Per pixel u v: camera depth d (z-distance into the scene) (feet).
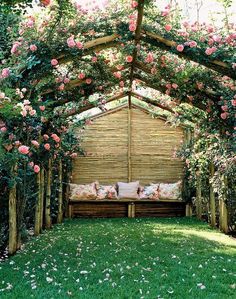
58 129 22.98
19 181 17.35
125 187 32.89
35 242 19.99
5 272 13.73
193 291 11.66
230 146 20.49
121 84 23.24
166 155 34.19
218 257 16.65
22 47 15.60
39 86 18.01
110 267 14.58
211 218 26.27
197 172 28.68
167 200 32.86
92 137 33.83
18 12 13.26
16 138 16.29
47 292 11.27
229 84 19.34
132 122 34.22
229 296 11.27
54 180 27.32
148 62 20.48
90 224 27.71
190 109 25.53
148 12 16.63
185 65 19.45
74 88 22.36
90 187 32.55
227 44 16.52
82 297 10.86
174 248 18.61
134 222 28.96
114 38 17.43
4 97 13.15
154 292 11.45
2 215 18.06
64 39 16.52
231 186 23.50
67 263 15.28
